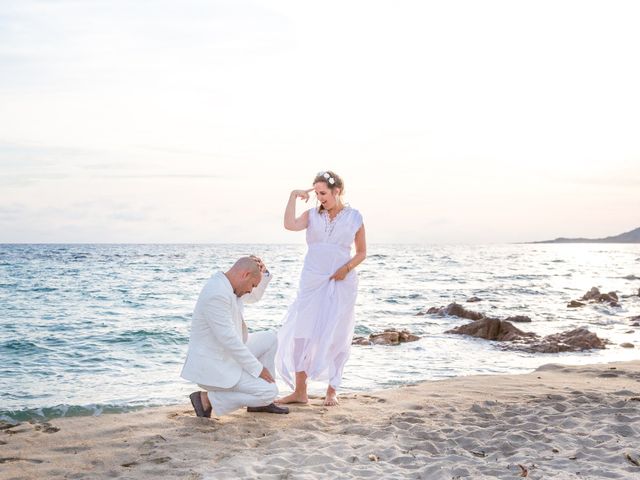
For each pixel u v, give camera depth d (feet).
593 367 28.45
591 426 17.13
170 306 72.84
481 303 82.79
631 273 179.11
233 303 17.60
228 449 15.43
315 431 17.10
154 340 45.62
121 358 38.40
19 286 99.60
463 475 13.30
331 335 20.16
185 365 17.74
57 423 18.11
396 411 19.36
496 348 44.19
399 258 300.81
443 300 87.04
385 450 15.02
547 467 13.76
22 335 47.70
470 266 214.07
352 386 28.81
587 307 78.89
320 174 20.27
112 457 14.90
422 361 37.96
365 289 106.32
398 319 63.00
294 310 20.81
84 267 166.81
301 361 20.44
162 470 13.82
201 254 327.67
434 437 16.31
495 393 22.09
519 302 85.46
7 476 13.67
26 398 26.35
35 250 399.44
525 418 18.11
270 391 17.92
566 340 45.80
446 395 21.89
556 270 193.16
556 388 23.02
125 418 18.60
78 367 35.19
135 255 296.71
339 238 20.35
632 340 50.44
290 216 20.35
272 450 15.17
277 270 158.92
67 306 72.02
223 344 17.38
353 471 13.51
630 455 14.33
